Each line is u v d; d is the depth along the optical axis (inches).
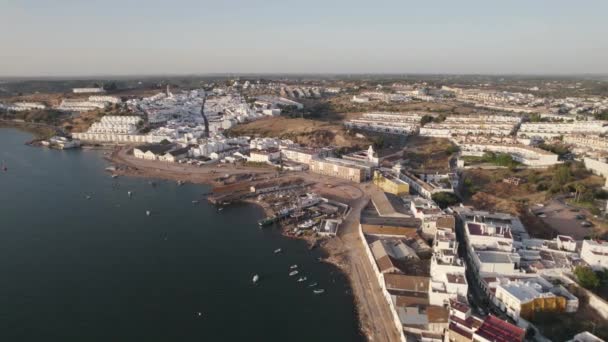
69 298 5551.2
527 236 6663.4
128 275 6156.5
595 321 4628.4
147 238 7450.8
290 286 5895.7
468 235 6269.7
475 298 5310.0
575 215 7839.6
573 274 5383.9
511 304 4788.4
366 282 5940.0
